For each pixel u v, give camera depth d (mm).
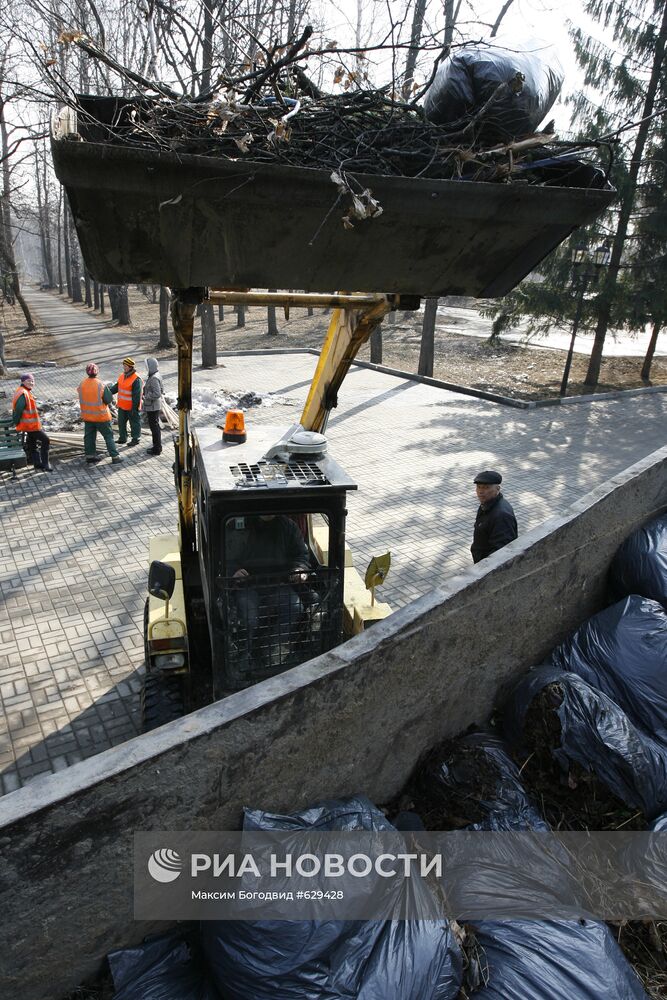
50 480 9016
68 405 12422
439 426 12375
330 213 2264
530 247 2730
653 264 15039
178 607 4051
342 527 3334
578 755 3119
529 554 3648
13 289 25844
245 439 3959
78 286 42844
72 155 2062
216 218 2359
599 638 3898
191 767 2289
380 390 15484
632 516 4742
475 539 5051
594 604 4609
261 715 2438
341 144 2572
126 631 5539
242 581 3291
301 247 2525
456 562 6957
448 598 3143
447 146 2609
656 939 2527
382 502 8602
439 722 3406
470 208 2482
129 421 10484
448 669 3322
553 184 2691
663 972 2449
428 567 6848
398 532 7695
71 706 4641
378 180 2334
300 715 2586
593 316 15586
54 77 2363
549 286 15289
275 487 3143
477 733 3475
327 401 4234
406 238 2584
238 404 13180
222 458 3578
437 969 2141
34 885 2031
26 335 25766
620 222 14539
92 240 2383
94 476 9172
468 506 8500
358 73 2871
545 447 11164
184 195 2252
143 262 2514
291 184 2283
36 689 4816
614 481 4527
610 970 2254
